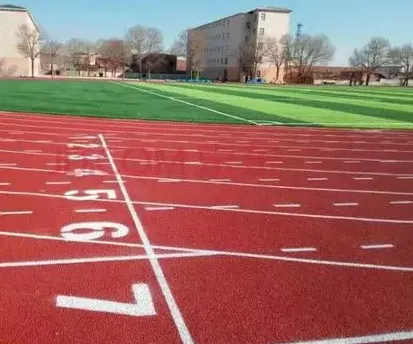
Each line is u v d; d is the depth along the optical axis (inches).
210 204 290.5
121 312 160.9
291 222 262.2
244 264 203.2
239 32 4114.2
